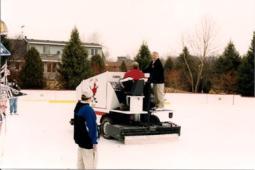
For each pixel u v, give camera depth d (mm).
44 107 22594
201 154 9211
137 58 43031
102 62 43844
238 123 16219
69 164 7641
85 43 52438
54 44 53000
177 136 11258
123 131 10297
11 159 8062
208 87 43188
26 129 12859
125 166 7582
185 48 45094
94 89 11758
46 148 9461
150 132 10750
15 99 17906
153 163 7992
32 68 36344
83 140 6168
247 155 9180
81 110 6191
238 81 40750
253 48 39594
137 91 10680
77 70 38094
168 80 45188
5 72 8828
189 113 20938
